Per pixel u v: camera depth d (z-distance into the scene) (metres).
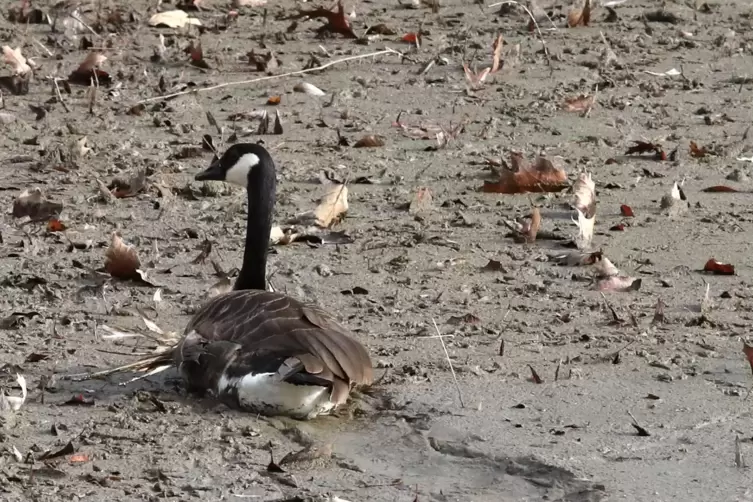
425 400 9.97
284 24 22.81
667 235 14.15
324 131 17.55
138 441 9.16
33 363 10.55
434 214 14.68
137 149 16.64
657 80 20.23
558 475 8.84
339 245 13.71
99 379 10.27
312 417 9.66
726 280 12.84
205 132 17.38
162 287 12.40
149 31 22.02
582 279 12.84
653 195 15.48
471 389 10.19
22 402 9.63
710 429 9.55
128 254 12.52
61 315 11.61
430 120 18.00
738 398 10.09
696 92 19.72
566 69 20.59
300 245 13.69
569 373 10.45
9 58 19.47
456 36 22.11
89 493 8.39
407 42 21.69
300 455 8.91
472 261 13.27
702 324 11.62
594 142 17.36
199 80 19.59
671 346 11.14
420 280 12.70
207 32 22.14
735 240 14.00
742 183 15.97
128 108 18.12
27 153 16.42
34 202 14.29
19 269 12.72
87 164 16.05
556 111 18.56
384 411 9.80
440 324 11.56
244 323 9.74
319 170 15.99
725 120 18.38
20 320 11.40
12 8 22.58
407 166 16.33
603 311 11.96
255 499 8.40
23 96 18.73
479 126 17.88
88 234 13.82
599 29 23.03
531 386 10.27
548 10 24.17
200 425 9.43
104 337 11.05
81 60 20.41
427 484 8.75
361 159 16.50
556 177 15.60
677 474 8.85
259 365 9.41
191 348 9.70
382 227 14.24
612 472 8.87
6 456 8.84
